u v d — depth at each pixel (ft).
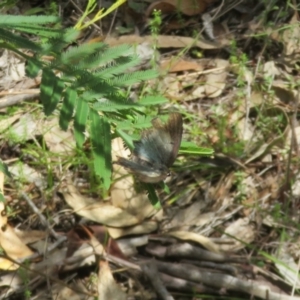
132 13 28.53
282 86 26.71
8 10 27.89
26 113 24.39
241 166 24.14
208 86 26.76
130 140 13.89
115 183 22.21
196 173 24.04
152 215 22.21
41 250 20.93
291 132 25.02
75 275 20.90
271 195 23.86
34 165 23.56
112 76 14.03
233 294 20.95
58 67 13.78
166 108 25.44
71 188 22.47
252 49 28.43
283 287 21.31
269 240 22.77
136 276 20.89
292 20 28.58
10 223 22.18
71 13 28.32
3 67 26.14
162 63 27.02
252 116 26.17
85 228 21.48
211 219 23.06
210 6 29.27
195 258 21.53
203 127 25.39
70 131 24.04
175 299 20.85
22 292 20.17
